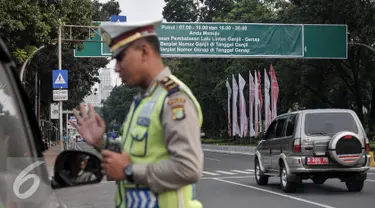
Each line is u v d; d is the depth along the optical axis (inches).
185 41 1224.8
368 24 1235.2
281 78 1609.3
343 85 1562.5
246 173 869.2
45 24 824.9
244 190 592.1
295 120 536.1
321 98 1595.7
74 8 964.0
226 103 2226.9
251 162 1197.1
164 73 112.9
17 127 119.6
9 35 776.3
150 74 112.8
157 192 106.7
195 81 2573.8
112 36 112.2
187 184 105.6
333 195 522.3
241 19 1886.1
